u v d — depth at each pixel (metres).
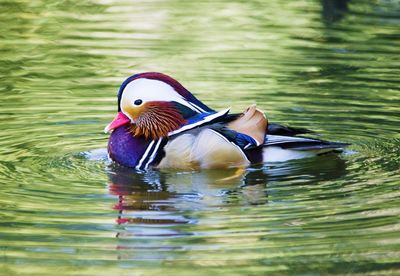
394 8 24.77
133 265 9.72
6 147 14.19
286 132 13.57
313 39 21.62
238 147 13.19
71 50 20.88
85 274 9.50
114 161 13.53
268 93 17.17
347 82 17.95
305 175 12.84
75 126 15.38
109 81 18.20
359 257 9.91
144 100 13.55
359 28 22.70
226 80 18.06
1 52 20.80
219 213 11.27
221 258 9.91
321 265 9.71
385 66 19.16
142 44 21.30
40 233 10.59
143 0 26.45
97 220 11.03
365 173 12.88
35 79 18.44
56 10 25.27
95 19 24.03
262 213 11.25
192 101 13.74
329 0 24.88
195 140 13.23
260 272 9.55
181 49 20.80
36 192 12.07
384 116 15.76
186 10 25.05
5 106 16.47
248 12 24.77
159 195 12.05
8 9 25.34
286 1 26.31
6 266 9.67
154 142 13.40
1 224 10.85
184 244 10.27
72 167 13.29
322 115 15.85
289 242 10.30
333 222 10.89
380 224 10.80
